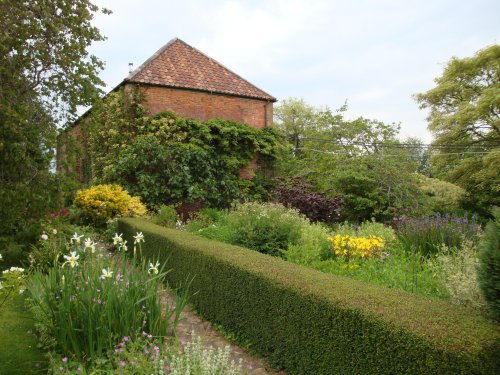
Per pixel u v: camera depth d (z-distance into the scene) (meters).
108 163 12.44
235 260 4.14
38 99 6.89
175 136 12.48
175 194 11.54
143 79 12.54
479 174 16.52
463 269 3.94
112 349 3.17
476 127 17.42
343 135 14.04
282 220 6.68
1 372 3.00
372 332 2.34
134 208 10.30
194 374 2.60
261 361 3.51
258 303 3.56
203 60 15.05
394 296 2.77
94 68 7.38
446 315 2.34
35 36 6.65
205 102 13.60
